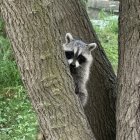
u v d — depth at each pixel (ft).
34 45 7.51
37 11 7.44
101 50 10.07
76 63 9.46
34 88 7.68
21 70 7.70
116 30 18.79
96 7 20.61
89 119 9.73
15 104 13.71
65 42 9.66
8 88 14.46
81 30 9.75
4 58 14.78
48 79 7.61
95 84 9.80
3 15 7.63
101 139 9.85
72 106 7.79
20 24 7.48
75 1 9.69
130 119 8.50
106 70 9.98
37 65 7.57
